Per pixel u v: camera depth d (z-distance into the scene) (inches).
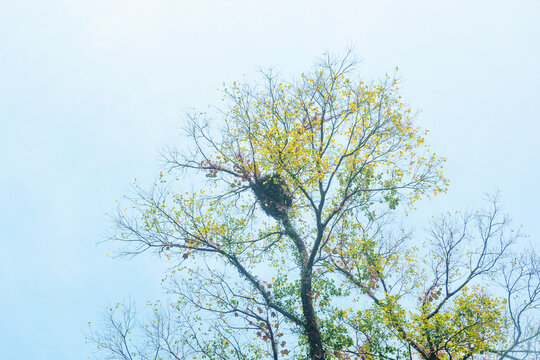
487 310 391.2
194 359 447.8
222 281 493.4
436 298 490.9
